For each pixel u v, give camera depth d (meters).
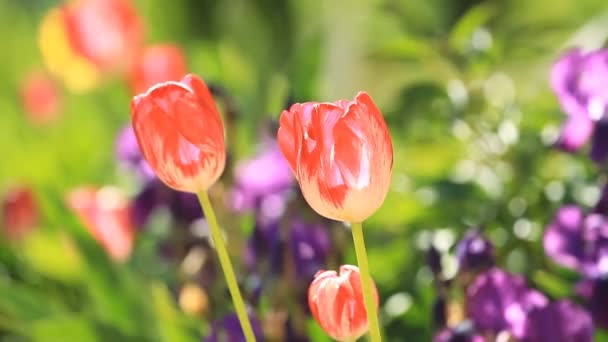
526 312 1.41
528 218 1.65
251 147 1.94
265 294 1.54
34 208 1.93
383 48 1.75
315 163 1.20
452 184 1.66
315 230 1.55
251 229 1.67
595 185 1.57
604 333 1.52
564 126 1.54
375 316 1.21
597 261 1.47
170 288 1.71
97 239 1.68
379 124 1.19
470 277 1.43
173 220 1.68
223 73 2.13
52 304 1.70
